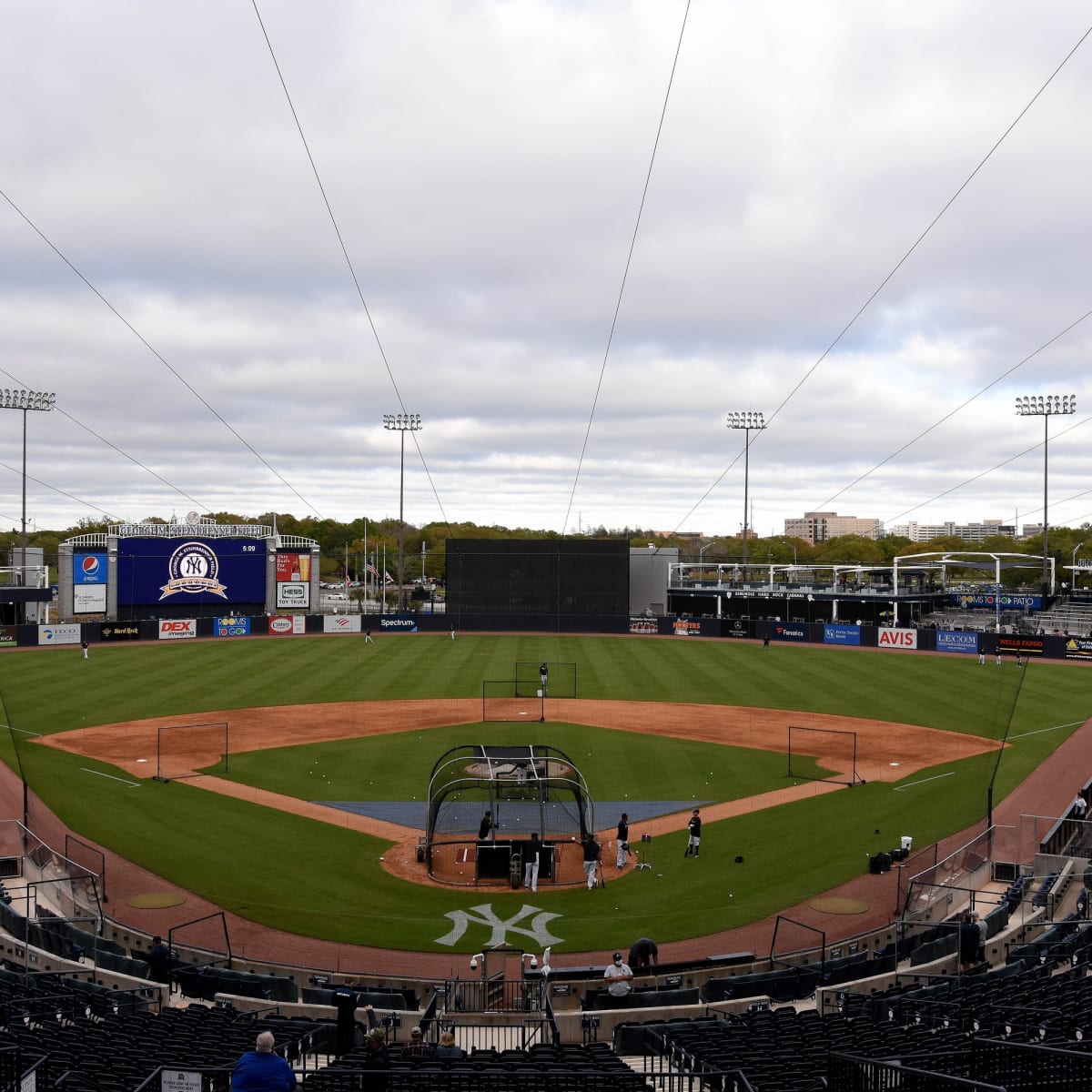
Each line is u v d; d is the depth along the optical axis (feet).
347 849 108.17
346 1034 57.06
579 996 73.15
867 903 93.40
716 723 179.22
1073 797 130.62
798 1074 48.42
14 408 331.36
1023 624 327.67
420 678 229.45
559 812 122.11
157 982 70.49
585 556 332.19
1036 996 59.98
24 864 99.91
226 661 255.70
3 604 324.39
